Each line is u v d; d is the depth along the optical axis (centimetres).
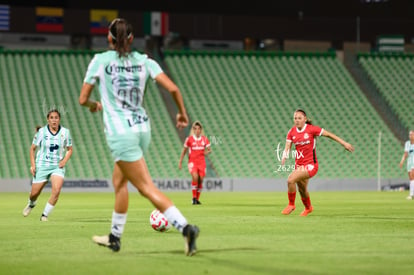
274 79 13212
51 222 3775
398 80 13425
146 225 3472
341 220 3831
